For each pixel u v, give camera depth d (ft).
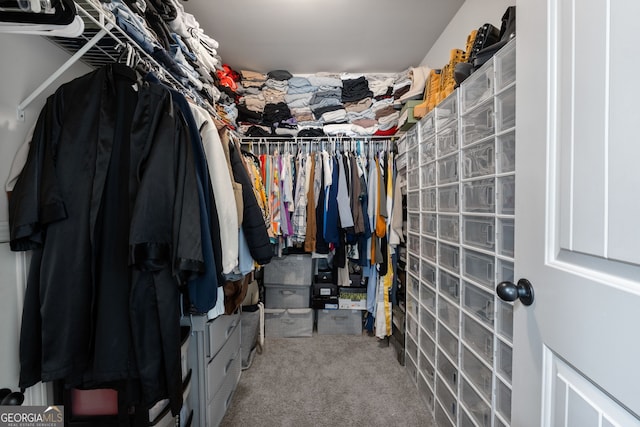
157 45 3.27
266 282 7.60
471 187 3.38
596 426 1.39
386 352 6.72
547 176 1.76
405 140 6.01
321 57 7.29
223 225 2.98
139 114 2.38
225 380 4.58
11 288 2.35
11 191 2.29
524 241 1.99
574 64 1.54
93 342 2.27
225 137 3.62
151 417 2.83
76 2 2.22
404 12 5.48
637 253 1.19
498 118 2.82
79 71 3.09
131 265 2.20
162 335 2.23
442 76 4.93
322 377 5.70
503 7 4.06
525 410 1.98
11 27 1.90
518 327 2.05
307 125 7.82
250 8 5.39
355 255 7.05
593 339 1.40
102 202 2.31
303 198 6.98
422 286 5.03
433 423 4.45
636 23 1.20
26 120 2.46
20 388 2.26
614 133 1.29
